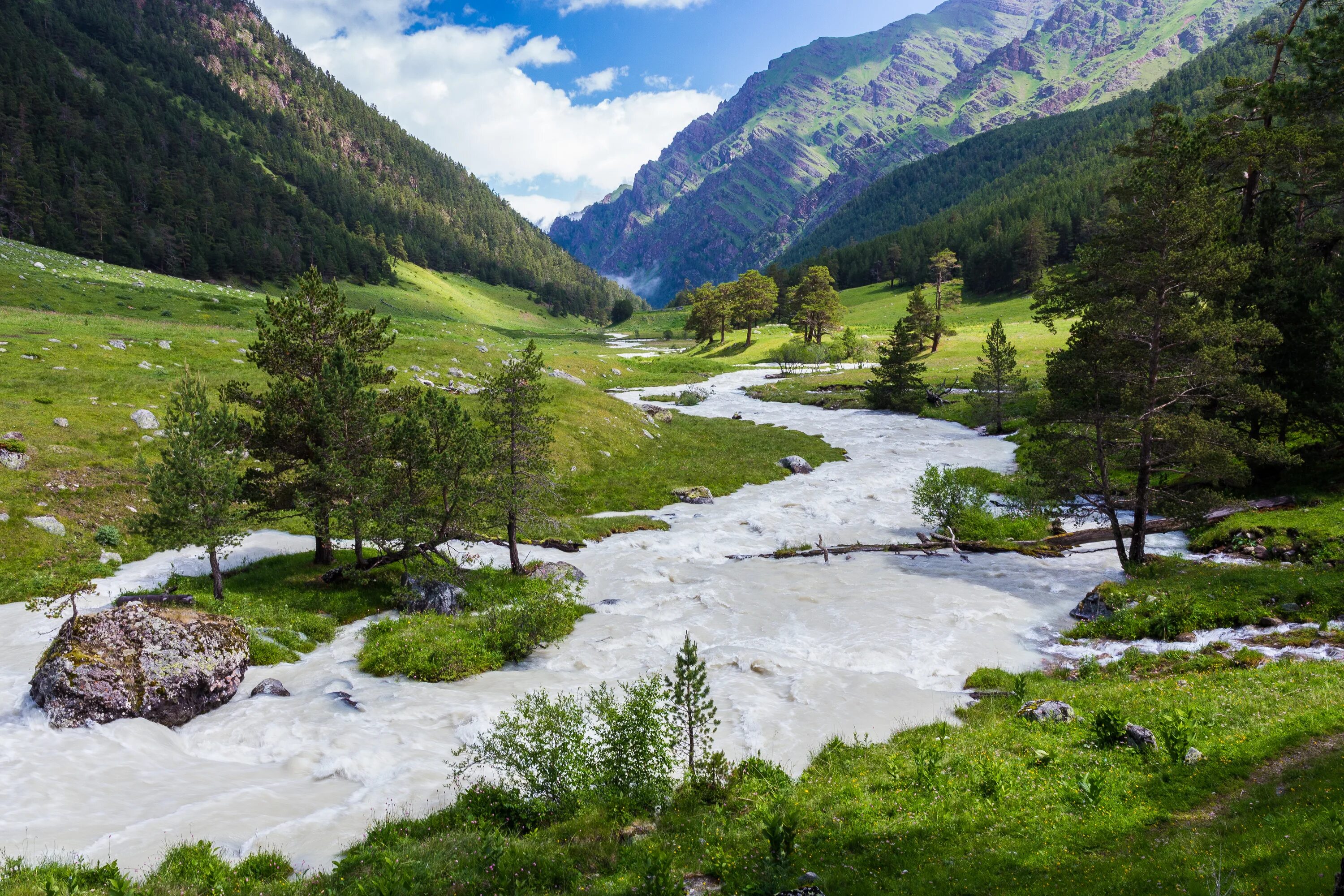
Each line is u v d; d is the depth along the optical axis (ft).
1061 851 34.09
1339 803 31.50
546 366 281.95
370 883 34.55
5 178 480.64
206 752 57.41
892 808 42.52
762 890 32.89
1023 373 273.75
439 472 98.43
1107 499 98.94
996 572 107.76
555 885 35.99
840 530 135.64
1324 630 69.26
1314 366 103.65
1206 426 90.02
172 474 83.51
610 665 77.30
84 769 51.34
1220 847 30.50
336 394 96.58
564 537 127.95
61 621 82.23
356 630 88.07
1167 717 49.16
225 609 83.82
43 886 33.47
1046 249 553.64
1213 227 91.25
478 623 85.66
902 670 74.84
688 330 527.40
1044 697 63.82
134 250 508.12
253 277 591.78
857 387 318.04
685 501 157.69
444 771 53.01
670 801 46.70
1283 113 128.06
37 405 135.44
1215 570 88.53
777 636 85.51
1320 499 102.42
